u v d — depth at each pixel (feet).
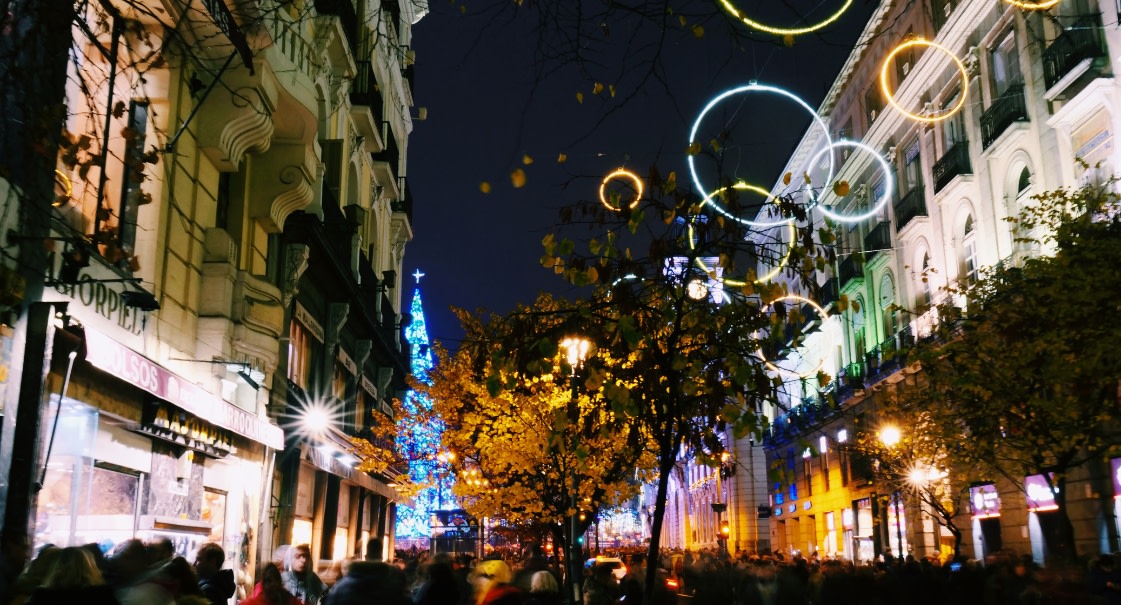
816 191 23.26
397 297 121.90
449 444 71.15
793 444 159.33
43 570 18.02
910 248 112.47
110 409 35.35
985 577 52.75
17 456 27.61
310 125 52.49
